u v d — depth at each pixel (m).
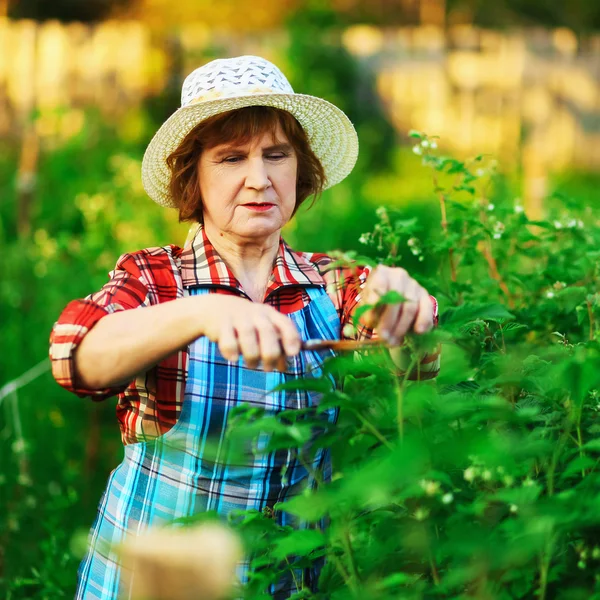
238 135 1.96
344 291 2.04
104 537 1.94
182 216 2.12
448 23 15.71
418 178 9.08
